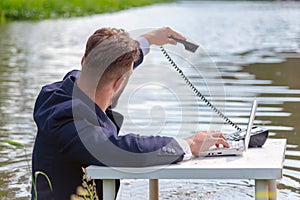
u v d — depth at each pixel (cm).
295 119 693
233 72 1034
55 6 2731
